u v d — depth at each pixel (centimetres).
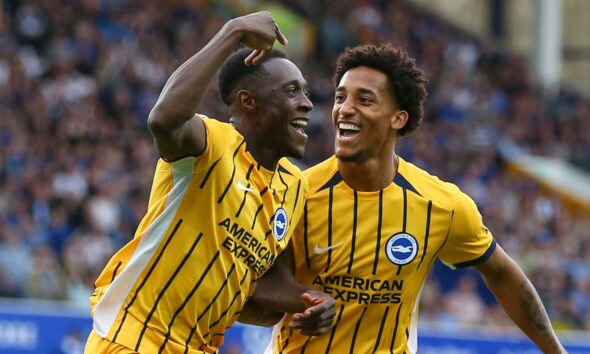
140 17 3284
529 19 5147
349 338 928
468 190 3184
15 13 2955
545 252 2975
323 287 923
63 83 2772
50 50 2892
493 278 969
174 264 821
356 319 924
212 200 820
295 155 869
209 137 814
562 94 4297
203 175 816
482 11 5225
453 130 3531
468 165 3334
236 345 1602
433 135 3428
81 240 2227
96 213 2320
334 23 4003
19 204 2272
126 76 2930
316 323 860
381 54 897
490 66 4234
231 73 862
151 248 824
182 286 822
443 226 924
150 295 823
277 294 896
